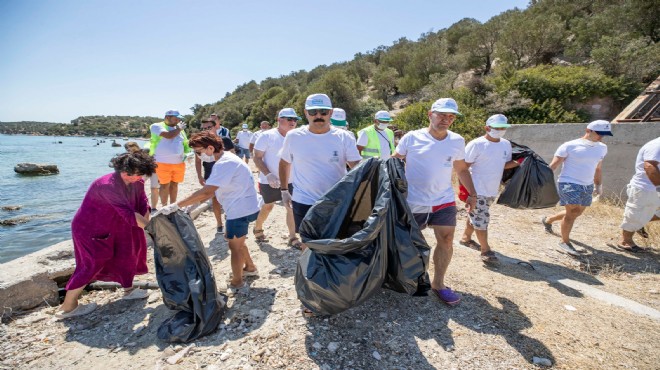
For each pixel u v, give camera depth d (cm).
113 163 315
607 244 521
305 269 255
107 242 326
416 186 316
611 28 2536
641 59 1906
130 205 320
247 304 323
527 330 283
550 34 2844
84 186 1593
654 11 2312
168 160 584
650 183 465
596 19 2652
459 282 364
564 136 829
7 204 1190
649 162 446
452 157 312
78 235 316
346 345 259
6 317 326
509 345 263
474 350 257
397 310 306
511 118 1772
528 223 614
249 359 246
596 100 1845
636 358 253
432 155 308
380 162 279
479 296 336
